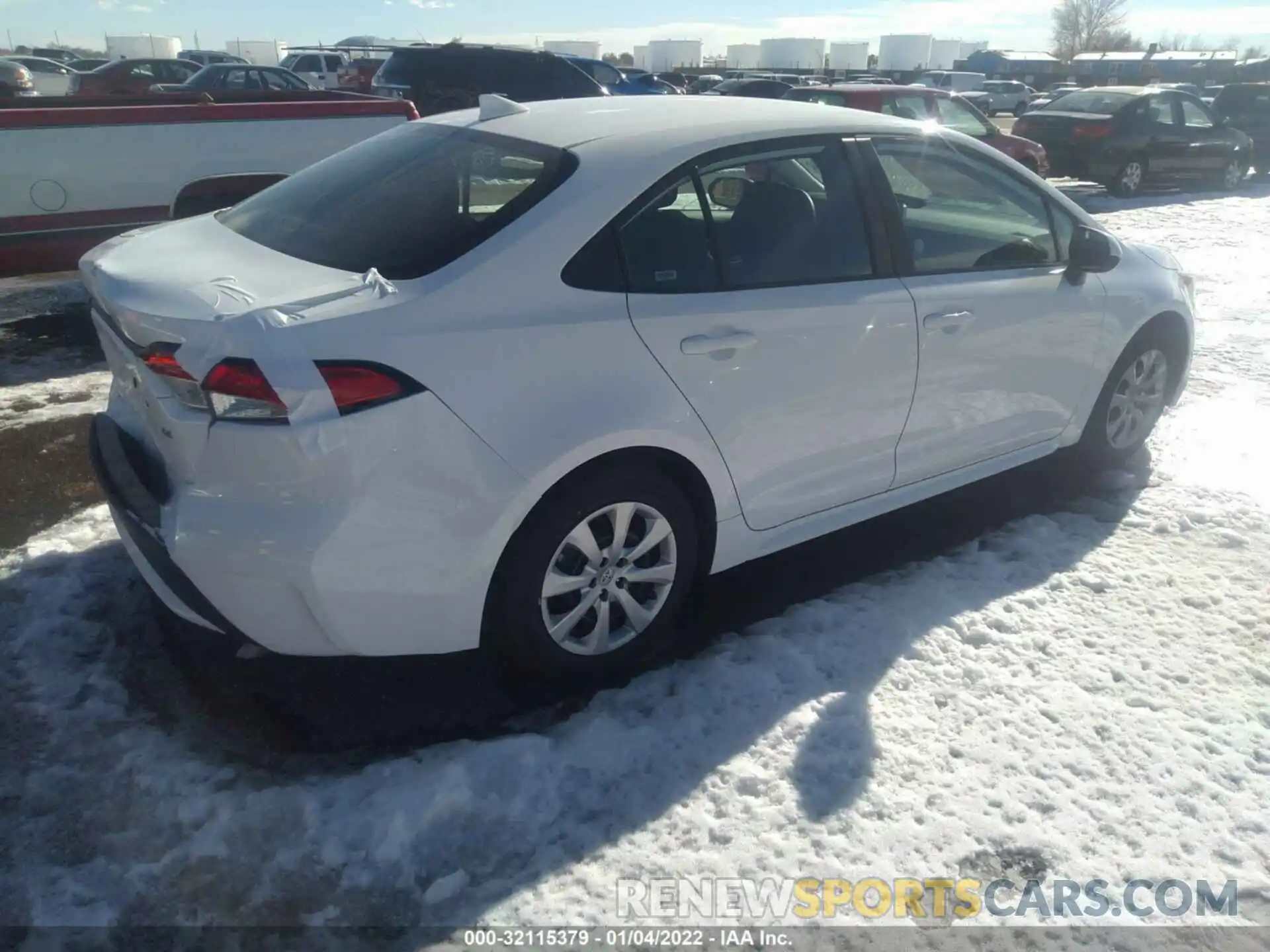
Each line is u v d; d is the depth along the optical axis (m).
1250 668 3.27
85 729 2.89
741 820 2.60
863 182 3.59
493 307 2.75
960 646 3.35
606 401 2.87
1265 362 6.63
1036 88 59.06
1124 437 4.84
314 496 2.51
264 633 2.70
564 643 3.05
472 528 2.70
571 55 20.30
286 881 2.40
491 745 2.81
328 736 2.91
